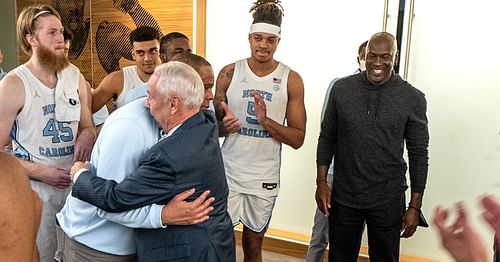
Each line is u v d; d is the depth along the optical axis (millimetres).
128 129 1558
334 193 2281
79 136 2160
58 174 2045
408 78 2926
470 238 805
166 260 1549
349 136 2152
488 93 2752
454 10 2766
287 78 2396
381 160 2107
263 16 2311
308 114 3203
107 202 1476
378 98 2092
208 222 1582
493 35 2697
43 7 2031
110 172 1560
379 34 2090
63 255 2023
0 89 1902
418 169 2148
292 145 2439
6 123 1915
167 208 1490
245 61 2428
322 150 2342
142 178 1459
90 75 3877
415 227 2178
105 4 3715
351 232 2270
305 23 3133
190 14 3395
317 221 2848
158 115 1528
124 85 2572
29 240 876
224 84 2430
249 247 2518
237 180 2406
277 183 2488
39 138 2014
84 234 1692
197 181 1523
